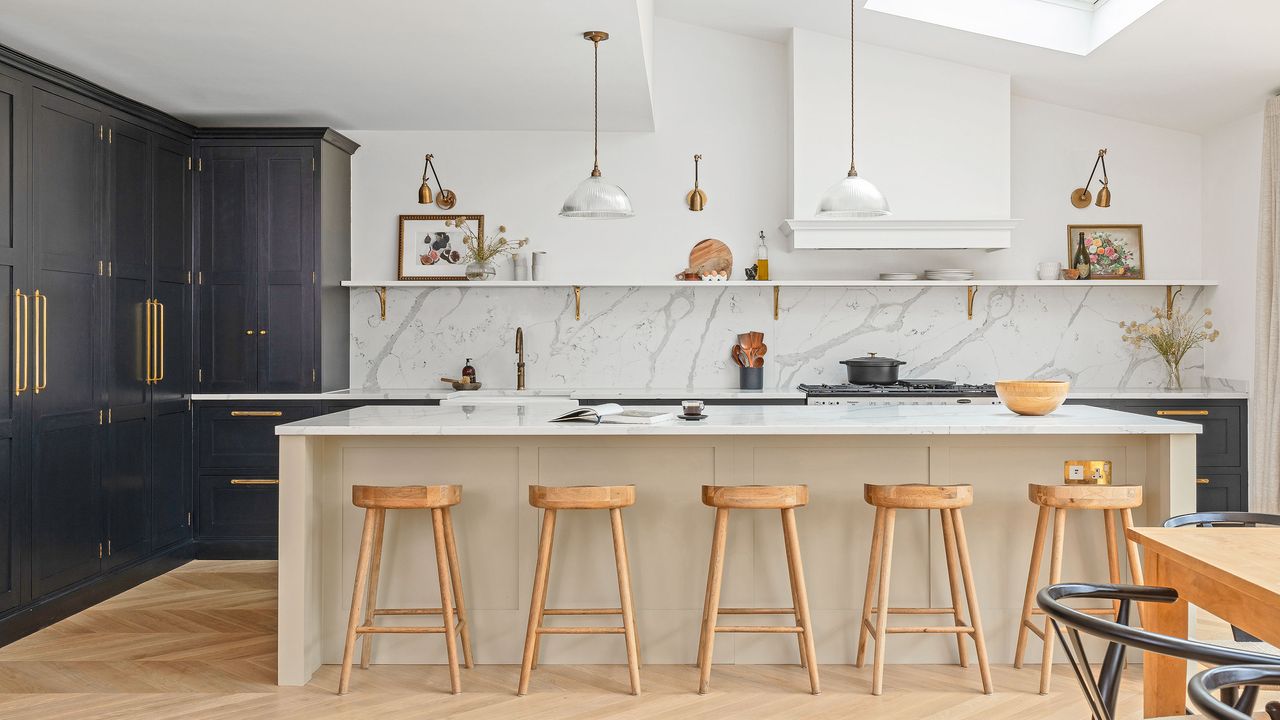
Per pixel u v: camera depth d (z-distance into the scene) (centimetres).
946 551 329
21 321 385
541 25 383
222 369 534
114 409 452
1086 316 584
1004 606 348
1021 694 312
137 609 423
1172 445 332
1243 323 533
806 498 316
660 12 568
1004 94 543
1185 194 578
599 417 337
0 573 371
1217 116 537
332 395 530
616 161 587
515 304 591
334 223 558
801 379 588
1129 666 335
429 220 588
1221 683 131
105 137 447
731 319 589
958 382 586
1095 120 580
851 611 347
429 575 347
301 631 326
